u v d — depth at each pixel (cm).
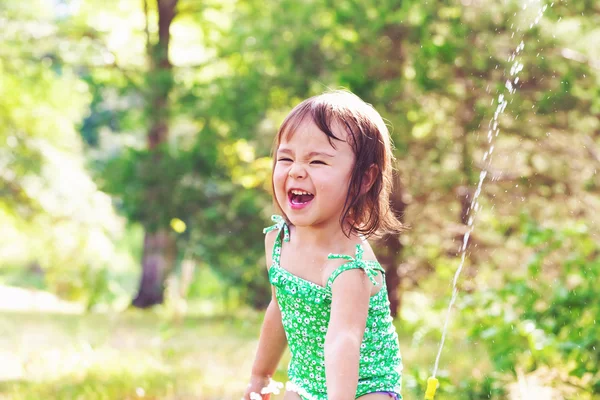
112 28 2225
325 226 300
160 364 770
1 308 1873
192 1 2056
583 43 1130
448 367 738
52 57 2055
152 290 2173
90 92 2186
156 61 1947
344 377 275
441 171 1241
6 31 2003
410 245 1268
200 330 1164
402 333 1095
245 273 1803
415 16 1242
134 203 1689
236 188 1745
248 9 1853
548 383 554
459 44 1135
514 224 901
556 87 1092
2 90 2061
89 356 802
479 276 1013
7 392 616
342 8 1287
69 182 2130
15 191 2102
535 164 1166
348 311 285
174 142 1939
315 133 291
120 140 3138
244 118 1614
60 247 2292
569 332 562
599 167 1096
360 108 301
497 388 552
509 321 546
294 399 315
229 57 1873
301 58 1467
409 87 1273
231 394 633
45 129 2153
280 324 329
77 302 2441
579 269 590
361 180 295
